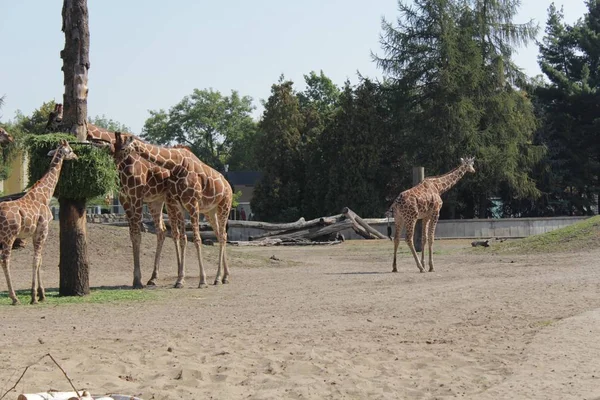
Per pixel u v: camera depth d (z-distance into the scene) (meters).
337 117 60.91
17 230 16.59
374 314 15.05
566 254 28.47
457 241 45.34
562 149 64.38
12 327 13.54
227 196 21.70
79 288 18.31
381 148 59.66
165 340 12.04
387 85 61.75
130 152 19.61
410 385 9.57
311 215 61.88
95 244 26.72
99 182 17.95
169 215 20.83
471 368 10.40
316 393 9.15
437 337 12.51
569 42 69.38
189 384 9.48
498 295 17.25
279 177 63.59
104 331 13.07
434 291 18.34
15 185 57.00
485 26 59.03
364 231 44.97
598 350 11.10
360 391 9.24
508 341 12.04
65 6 18.34
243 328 13.45
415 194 24.16
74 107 18.31
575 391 9.01
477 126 57.72
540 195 59.22
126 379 9.66
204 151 101.38
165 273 24.81
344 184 58.47
